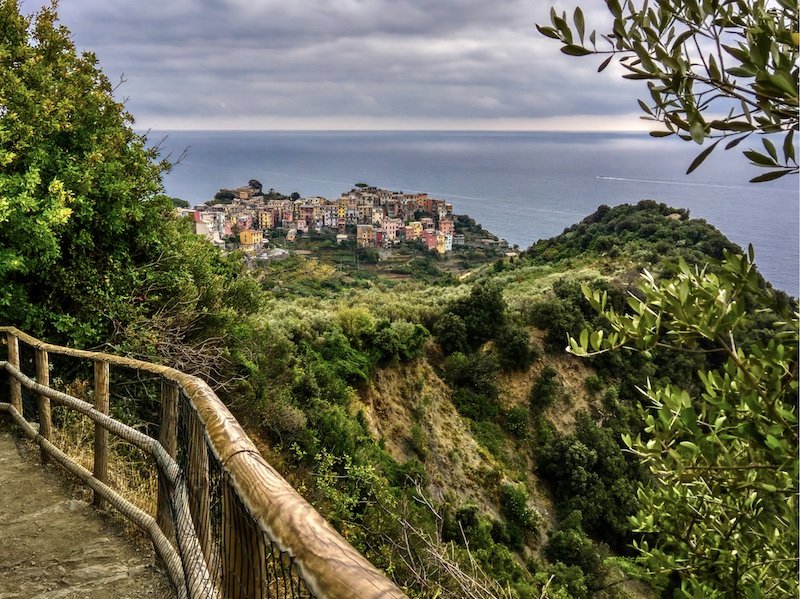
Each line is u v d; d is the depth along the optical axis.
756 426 1.83
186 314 8.12
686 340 1.93
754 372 1.79
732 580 2.52
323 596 0.78
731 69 1.39
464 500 18.08
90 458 4.42
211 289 8.98
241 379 9.12
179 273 8.30
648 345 2.02
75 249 7.01
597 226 47.66
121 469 4.45
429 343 24.23
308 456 9.59
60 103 6.45
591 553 15.59
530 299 29.16
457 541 11.09
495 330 25.08
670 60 1.52
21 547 3.19
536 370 24.97
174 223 9.75
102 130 7.41
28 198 5.69
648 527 2.84
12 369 5.30
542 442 22.66
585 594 12.42
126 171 7.64
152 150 8.15
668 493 2.75
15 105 6.21
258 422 9.42
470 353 24.30
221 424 1.64
